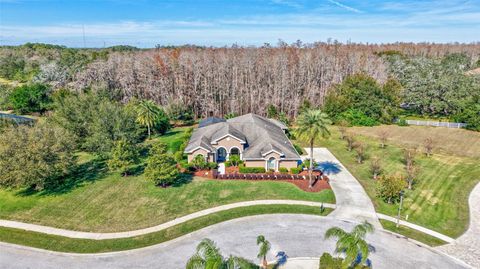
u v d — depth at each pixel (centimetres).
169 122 7125
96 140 4778
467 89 7319
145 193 3862
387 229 3114
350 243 2250
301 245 2853
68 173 4250
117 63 8938
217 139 4656
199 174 4409
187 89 8562
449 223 3247
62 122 5322
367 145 5862
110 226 3158
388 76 10338
